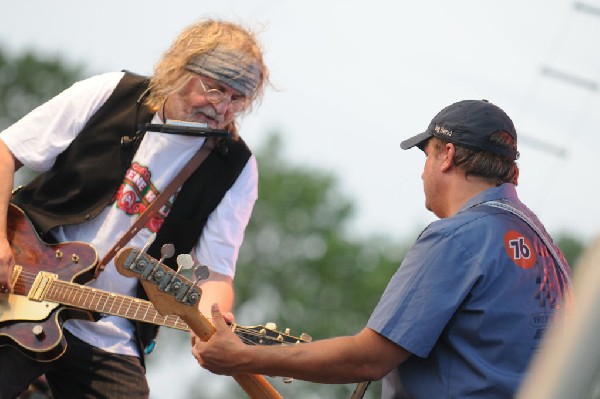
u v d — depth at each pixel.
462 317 10.15
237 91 12.28
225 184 12.75
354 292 69.00
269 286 69.44
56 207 12.62
